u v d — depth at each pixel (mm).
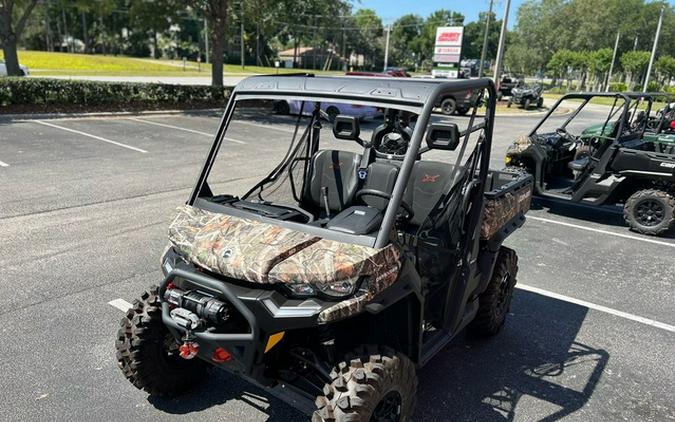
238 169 9586
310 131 3756
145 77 34812
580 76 63719
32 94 15367
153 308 3018
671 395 3609
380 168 3436
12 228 6160
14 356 3680
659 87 50625
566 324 4598
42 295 4586
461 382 3654
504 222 3992
